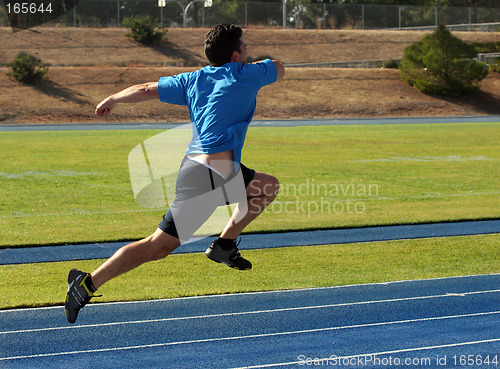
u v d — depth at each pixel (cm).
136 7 8881
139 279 1076
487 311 884
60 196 1906
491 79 7294
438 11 9788
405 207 1766
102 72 6625
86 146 3288
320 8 9538
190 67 7312
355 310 891
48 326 827
